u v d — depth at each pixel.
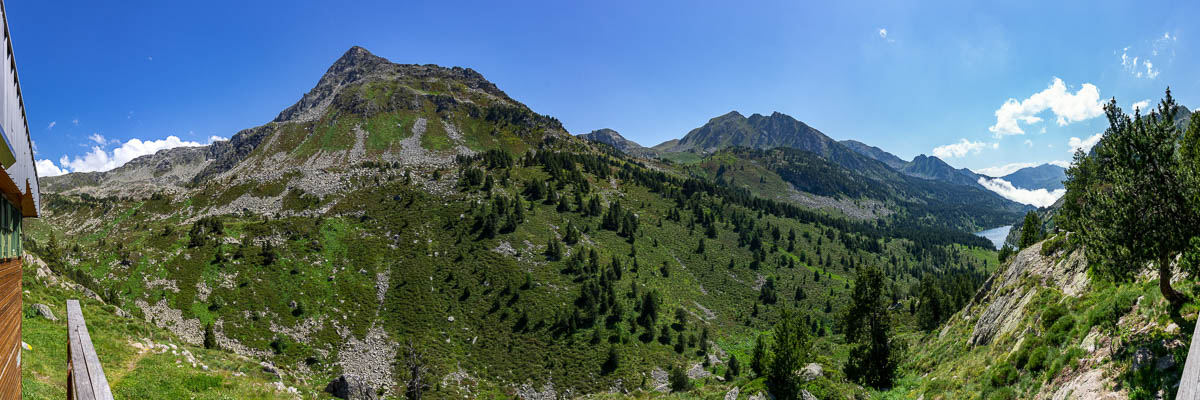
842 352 63.22
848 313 42.78
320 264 130.00
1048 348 20.25
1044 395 18.19
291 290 117.62
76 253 121.06
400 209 166.25
